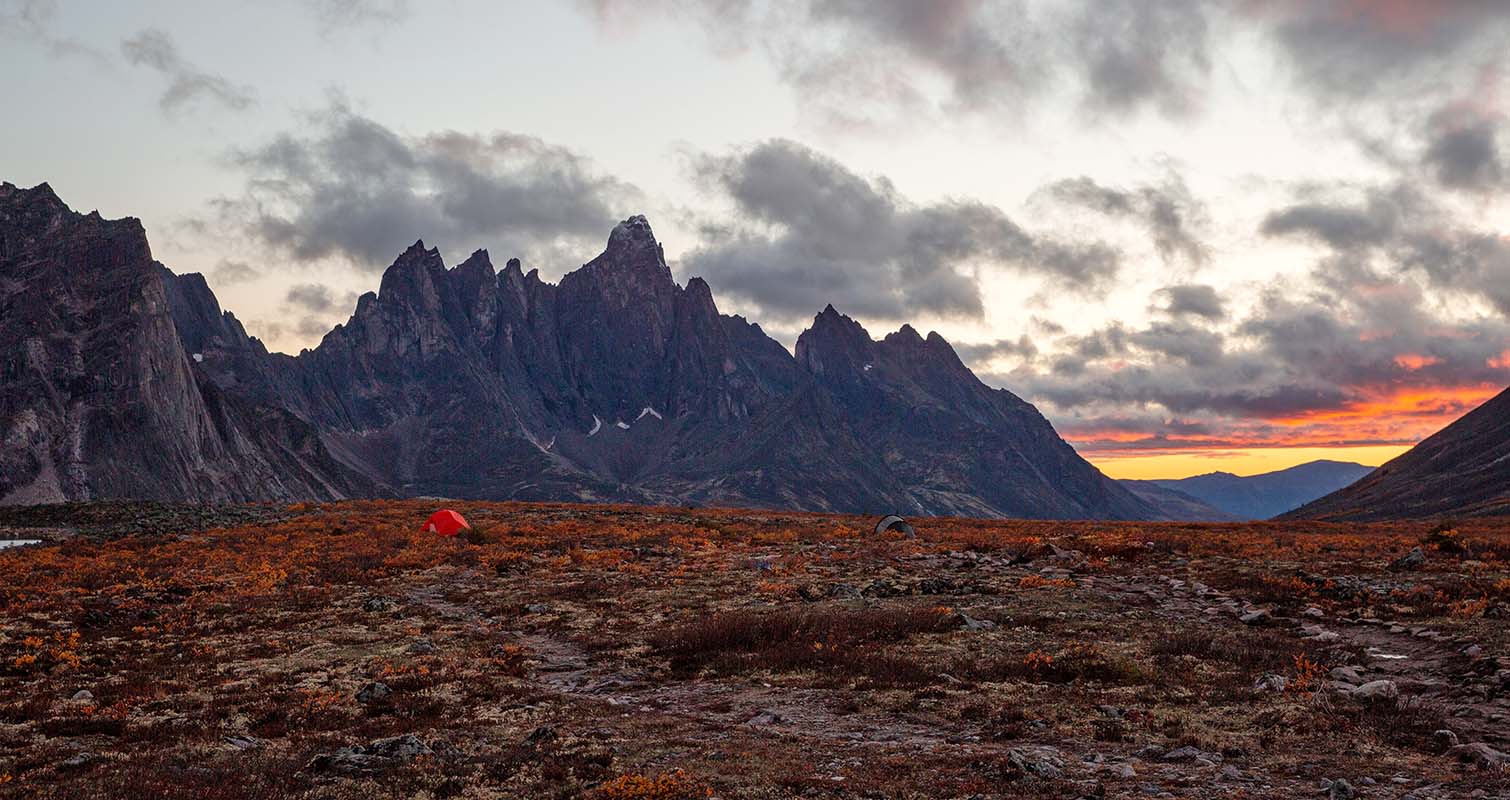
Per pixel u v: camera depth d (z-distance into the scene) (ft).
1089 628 102.42
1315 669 80.18
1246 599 117.91
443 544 215.72
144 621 125.80
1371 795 49.29
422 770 57.26
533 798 51.21
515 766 57.98
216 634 117.39
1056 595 124.67
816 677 87.25
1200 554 164.45
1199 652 89.20
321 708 78.84
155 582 159.74
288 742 67.82
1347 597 113.19
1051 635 99.71
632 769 56.85
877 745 62.80
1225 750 59.31
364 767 57.93
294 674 92.73
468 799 51.62
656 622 119.96
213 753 63.82
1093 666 83.61
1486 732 60.75
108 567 179.93
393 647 107.04
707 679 90.07
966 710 72.43
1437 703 68.54
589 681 91.81
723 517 314.76
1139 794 50.24
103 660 100.73
